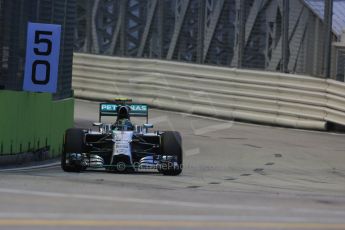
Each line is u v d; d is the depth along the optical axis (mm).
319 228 27406
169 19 96938
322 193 41438
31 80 53188
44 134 58031
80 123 78562
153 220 27969
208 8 93250
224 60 91500
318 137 78125
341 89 80125
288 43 86188
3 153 50500
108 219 27781
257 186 44469
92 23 103000
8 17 53062
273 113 85812
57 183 38906
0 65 52750
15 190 34906
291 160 61875
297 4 85438
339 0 90312
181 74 94125
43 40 53062
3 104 50031
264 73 86875
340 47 82438
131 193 35875
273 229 26875
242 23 89688
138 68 97750
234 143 71312
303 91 83688
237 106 88625
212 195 36906
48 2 60531
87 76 101812
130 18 100188
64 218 27625
